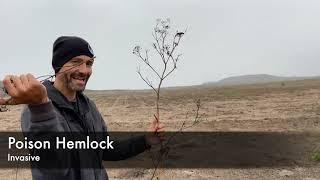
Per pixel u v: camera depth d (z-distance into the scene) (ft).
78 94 8.80
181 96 141.59
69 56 8.27
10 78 5.92
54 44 8.45
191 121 58.90
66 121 8.02
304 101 89.30
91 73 8.64
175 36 10.62
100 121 9.16
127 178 26.86
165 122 58.29
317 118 57.67
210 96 127.13
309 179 26.63
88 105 8.93
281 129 48.73
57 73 8.21
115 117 70.44
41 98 6.32
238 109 76.54
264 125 52.70
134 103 111.75
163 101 114.93
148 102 113.39
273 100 96.37
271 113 67.05
